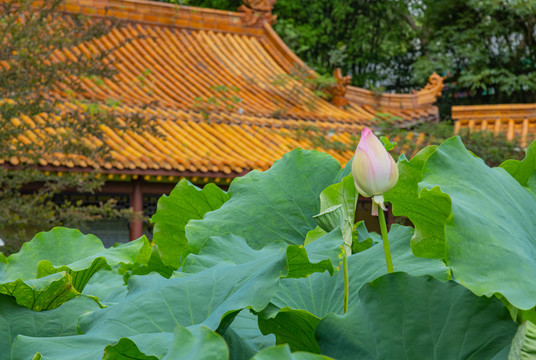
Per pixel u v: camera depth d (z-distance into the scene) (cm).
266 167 943
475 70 2062
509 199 98
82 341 92
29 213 698
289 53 1315
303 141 1061
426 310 90
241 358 100
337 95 1248
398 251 120
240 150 985
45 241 172
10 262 167
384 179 97
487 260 79
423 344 87
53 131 855
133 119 741
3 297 117
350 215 123
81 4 1192
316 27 2209
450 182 96
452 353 85
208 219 159
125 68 1152
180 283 104
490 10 1955
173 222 182
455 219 82
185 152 930
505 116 1188
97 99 1000
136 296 103
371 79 2308
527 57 2102
